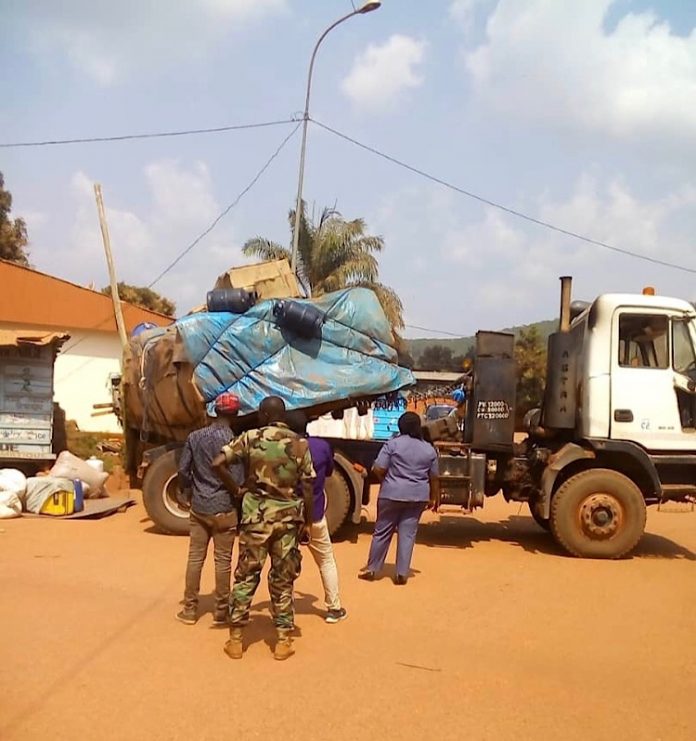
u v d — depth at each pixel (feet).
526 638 21.09
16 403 50.83
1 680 16.65
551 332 37.17
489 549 34.30
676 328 33.91
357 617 22.25
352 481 34.45
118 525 37.37
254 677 17.30
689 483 33.76
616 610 24.31
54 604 22.27
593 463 34.17
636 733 15.26
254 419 35.19
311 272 91.20
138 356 37.73
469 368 36.19
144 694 16.16
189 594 20.81
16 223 119.55
